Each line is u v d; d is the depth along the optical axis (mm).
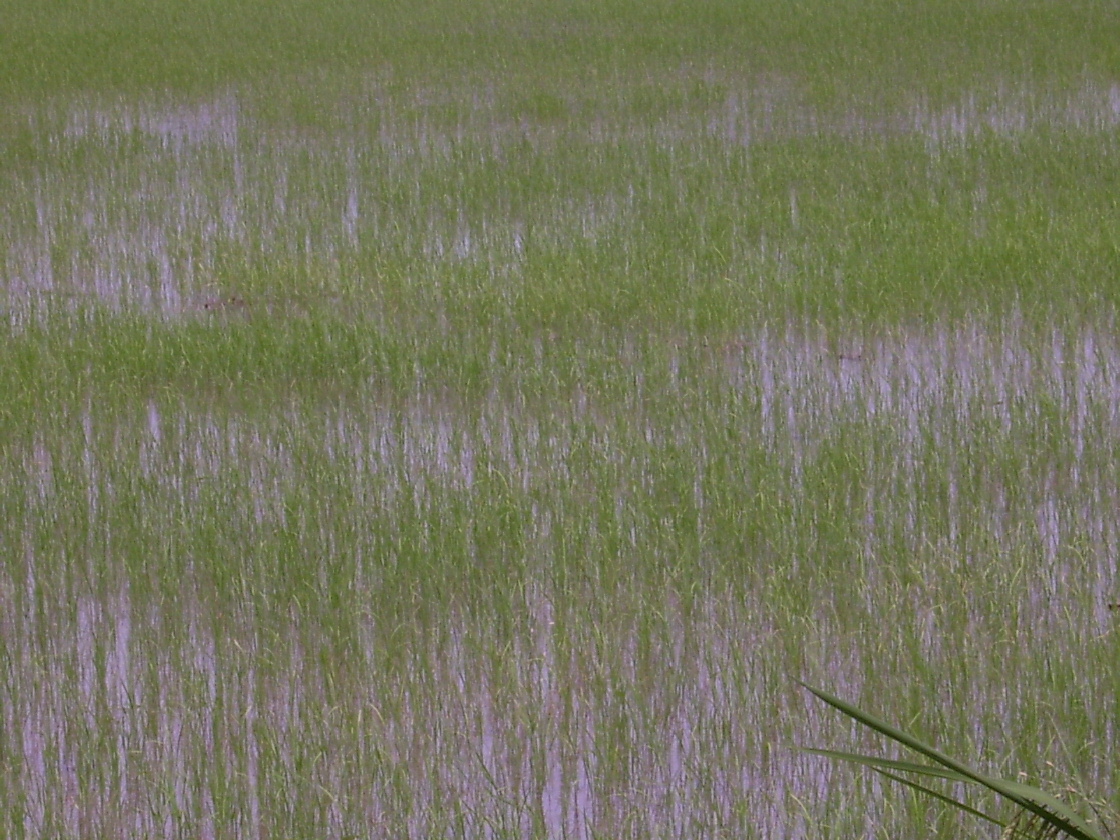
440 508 13148
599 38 38875
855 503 13289
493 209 23984
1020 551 12047
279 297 19953
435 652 10930
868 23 39250
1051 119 28891
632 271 19812
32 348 17281
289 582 11820
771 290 18812
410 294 19375
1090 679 10102
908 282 18797
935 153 26734
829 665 10648
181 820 9055
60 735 10109
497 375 16531
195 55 37844
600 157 26922
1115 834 8625
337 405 15883
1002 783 6461
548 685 10461
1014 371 16344
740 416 15039
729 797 9250
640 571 12023
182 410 15734
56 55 37656
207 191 25188
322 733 9797
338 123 30484
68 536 12797
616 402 15594
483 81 34281
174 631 11242
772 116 30250
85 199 25062
